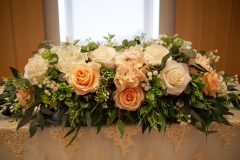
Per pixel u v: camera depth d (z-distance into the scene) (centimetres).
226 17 172
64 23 175
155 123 55
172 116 59
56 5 168
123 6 175
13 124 61
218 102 62
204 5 169
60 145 62
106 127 61
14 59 171
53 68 56
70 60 56
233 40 177
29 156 62
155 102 56
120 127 55
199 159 66
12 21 164
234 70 183
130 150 64
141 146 64
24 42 169
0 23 164
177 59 60
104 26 178
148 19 179
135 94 55
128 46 65
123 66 53
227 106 68
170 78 54
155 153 65
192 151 66
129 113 58
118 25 179
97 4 174
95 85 53
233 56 180
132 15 178
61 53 58
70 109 55
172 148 65
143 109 55
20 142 60
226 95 66
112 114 57
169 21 178
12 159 61
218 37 176
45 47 69
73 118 53
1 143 60
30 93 57
